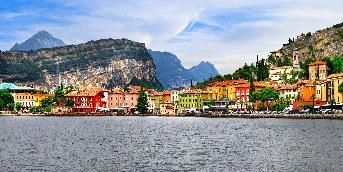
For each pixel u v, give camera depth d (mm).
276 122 196875
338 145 101812
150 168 73938
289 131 143375
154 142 117625
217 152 93938
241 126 177750
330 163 76438
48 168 73188
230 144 110062
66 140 122875
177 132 152875
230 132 148500
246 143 111688
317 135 126625
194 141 119312
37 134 144625
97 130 165375
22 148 101438
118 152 94688
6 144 110062
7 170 71062
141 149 100688
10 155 88312
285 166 74188
